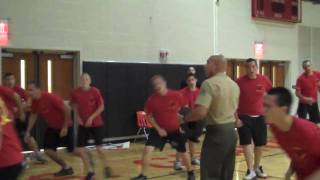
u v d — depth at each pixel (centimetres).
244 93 679
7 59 988
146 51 1214
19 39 989
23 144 945
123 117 1155
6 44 968
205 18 1358
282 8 1593
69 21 1066
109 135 1126
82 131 704
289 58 1650
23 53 1012
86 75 707
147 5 1214
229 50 1430
